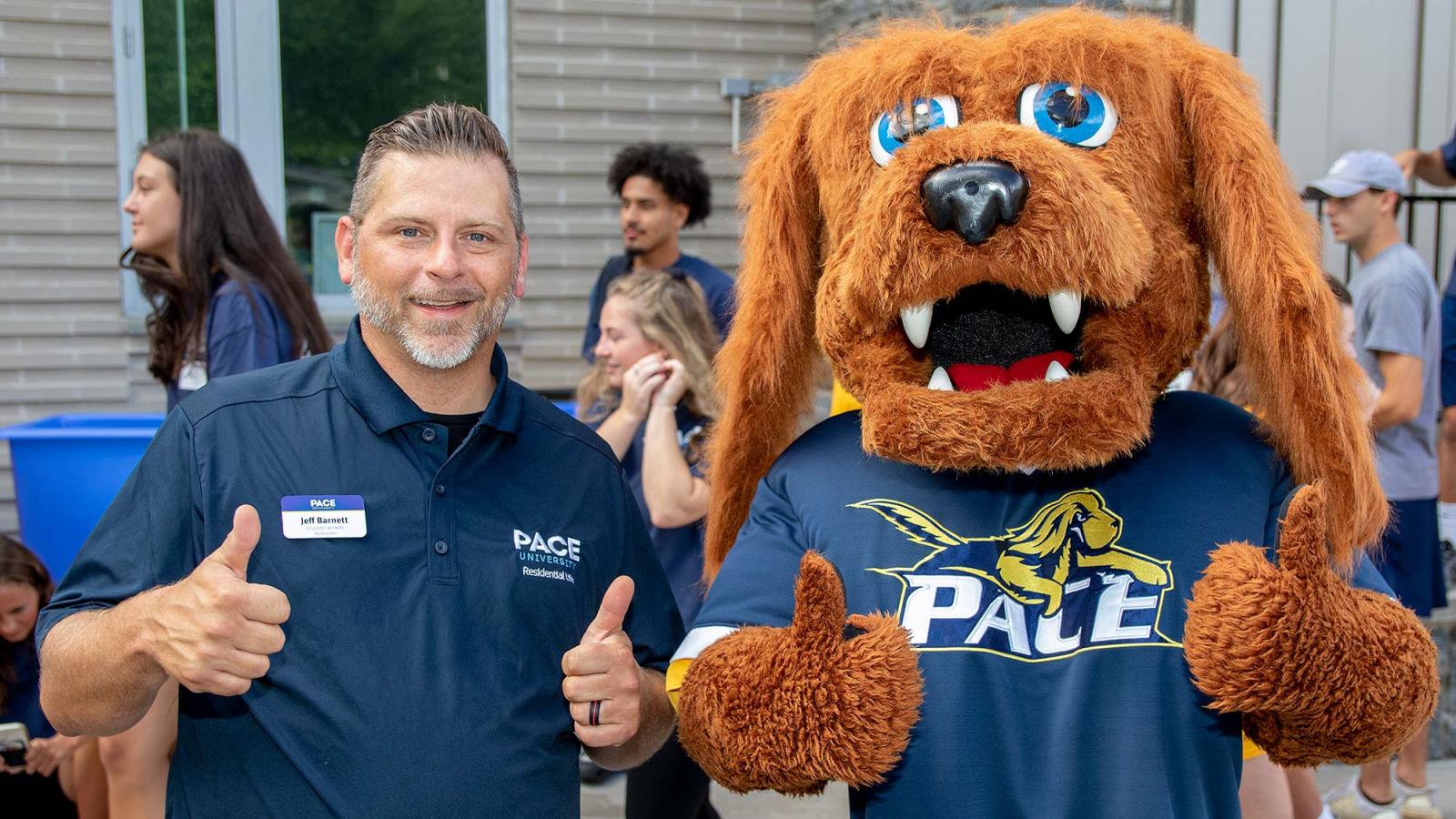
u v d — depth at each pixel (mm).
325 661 1729
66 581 1825
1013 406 1597
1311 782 3031
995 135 1598
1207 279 1816
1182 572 1674
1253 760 2576
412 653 1747
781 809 4168
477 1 5730
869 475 1807
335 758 1702
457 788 1718
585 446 2027
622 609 1781
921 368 1754
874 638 1576
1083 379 1635
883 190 1641
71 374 5520
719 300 4578
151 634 1588
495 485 1890
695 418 3326
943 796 1621
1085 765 1610
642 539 2076
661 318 3318
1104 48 1714
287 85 5633
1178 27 1873
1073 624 1676
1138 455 1766
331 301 5773
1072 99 1698
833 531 1762
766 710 1575
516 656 1814
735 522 2031
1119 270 1586
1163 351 1737
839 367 1814
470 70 5773
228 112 5582
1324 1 4652
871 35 1986
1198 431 1803
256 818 1717
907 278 1607
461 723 1741
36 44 5348
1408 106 4746
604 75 5863
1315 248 1778
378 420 1834
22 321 5449
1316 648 1500
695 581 3203
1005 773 1621
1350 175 3982
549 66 5801
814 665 1559
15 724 3131
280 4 5586
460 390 1906
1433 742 4539
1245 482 1729
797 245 1919
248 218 3105
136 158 5480
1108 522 1715
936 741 1634
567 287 5922
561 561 1892
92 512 3561
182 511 1808
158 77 5508
